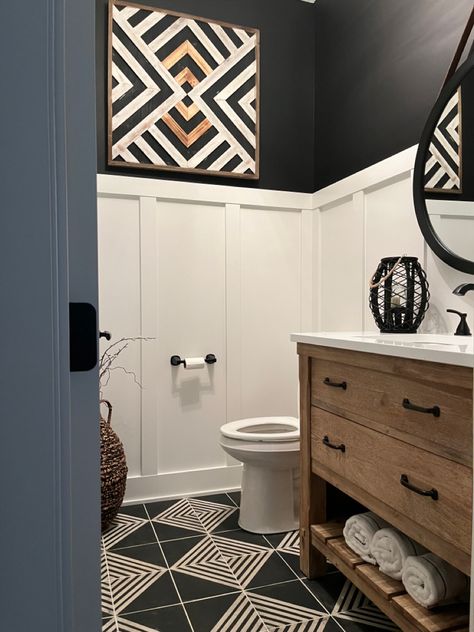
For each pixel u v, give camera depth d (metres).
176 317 2.46
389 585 1.32
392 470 1.26
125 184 2.35
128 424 2.39
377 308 1.87
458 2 1.67
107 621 1.44
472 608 0.97
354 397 1.44
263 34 2.60
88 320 0.48
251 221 2.60
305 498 1.71
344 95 2.39
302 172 2.69
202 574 1.71
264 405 2.62
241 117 2.54
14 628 0.32
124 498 2.37
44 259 0.34
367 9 2.21
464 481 1.03
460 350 1.06
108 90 2.32
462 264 1.62
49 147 0.34
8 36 0.33
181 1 2.45
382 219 2.08
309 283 2.69
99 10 2.33
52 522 0.34
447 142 1.69
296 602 1.54
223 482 2.55
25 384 0.33
